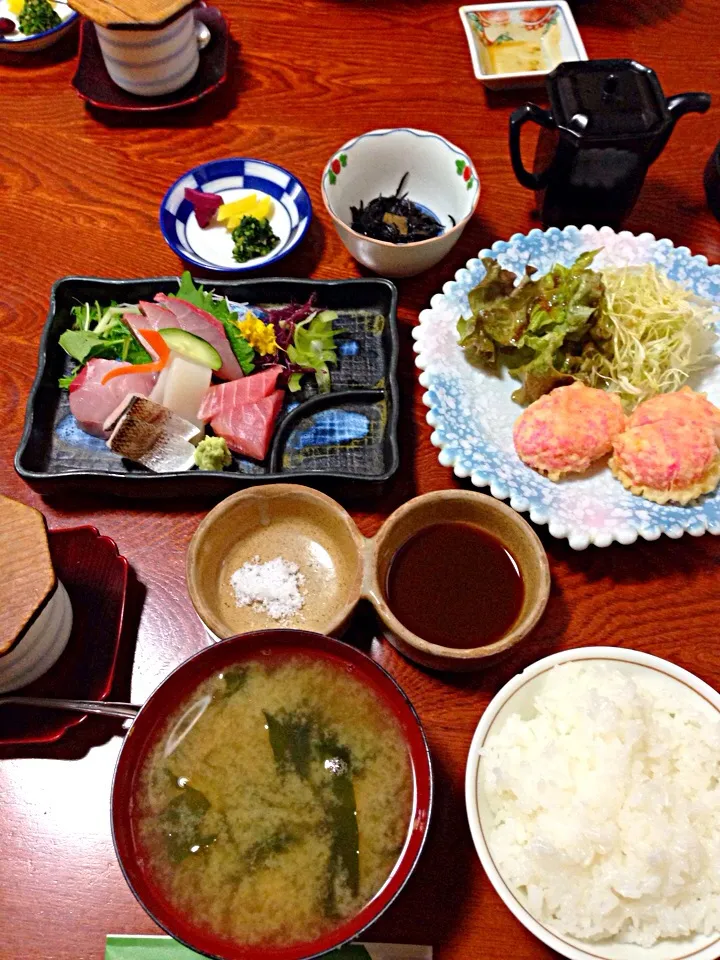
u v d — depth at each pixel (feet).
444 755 1.32
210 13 2.09
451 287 1.67
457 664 1.26
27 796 1.30
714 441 1.45
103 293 1.71
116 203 1.88
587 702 1.24
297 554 1.46
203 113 2.00
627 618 1.43
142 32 1.80
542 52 2.04
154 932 1.21
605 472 1.51
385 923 1.21
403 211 1.83
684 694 1.27
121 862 1.07
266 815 1.14
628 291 1.65
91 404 1.57
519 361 1.62
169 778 1.16
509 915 1.22
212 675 1.21
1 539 1.24
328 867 1.11
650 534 1.41
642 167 1.65
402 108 2.00
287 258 1.82
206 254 1.83
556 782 1.21
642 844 1.16
